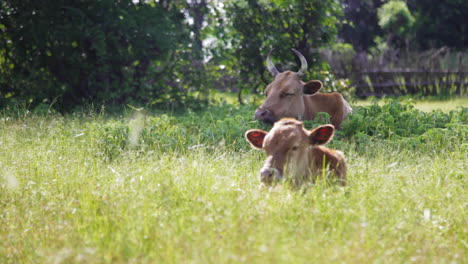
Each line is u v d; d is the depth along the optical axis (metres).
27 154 8.44
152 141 10.17
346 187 6.42
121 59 19.44
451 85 30.11
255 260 4.34
